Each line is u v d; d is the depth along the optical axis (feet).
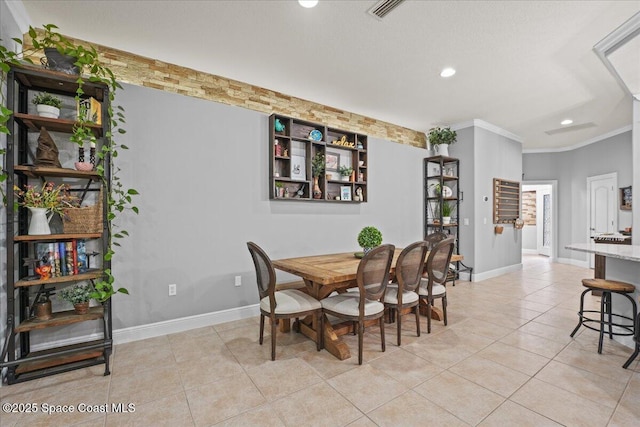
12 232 6.64
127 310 9.09
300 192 12.57
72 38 9.16
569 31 8.83
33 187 7.43
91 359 7.63
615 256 7.71
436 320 10.81
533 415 5.64
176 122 9.91
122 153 9.04
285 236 12.25
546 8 7.88
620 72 10.20
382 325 8.26
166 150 9.71
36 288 8.09
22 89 7.62
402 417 5.60
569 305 12.51
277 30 8.82
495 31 8.86
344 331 9.48
